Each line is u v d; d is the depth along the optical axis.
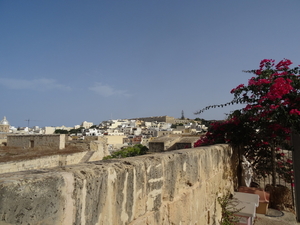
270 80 5.92
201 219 4.11
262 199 5.68
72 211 1.80
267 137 6.02
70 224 1.78
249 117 6.18
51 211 1.64
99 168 2.16
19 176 1.61
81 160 24.62
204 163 4.41
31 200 1.53
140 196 2.62
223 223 4.82
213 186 4.79
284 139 5.81
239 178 6.85
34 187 1.55
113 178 2.24
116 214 2.27
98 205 2.05
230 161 6.08
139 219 2.57
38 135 27.12
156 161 2.95
